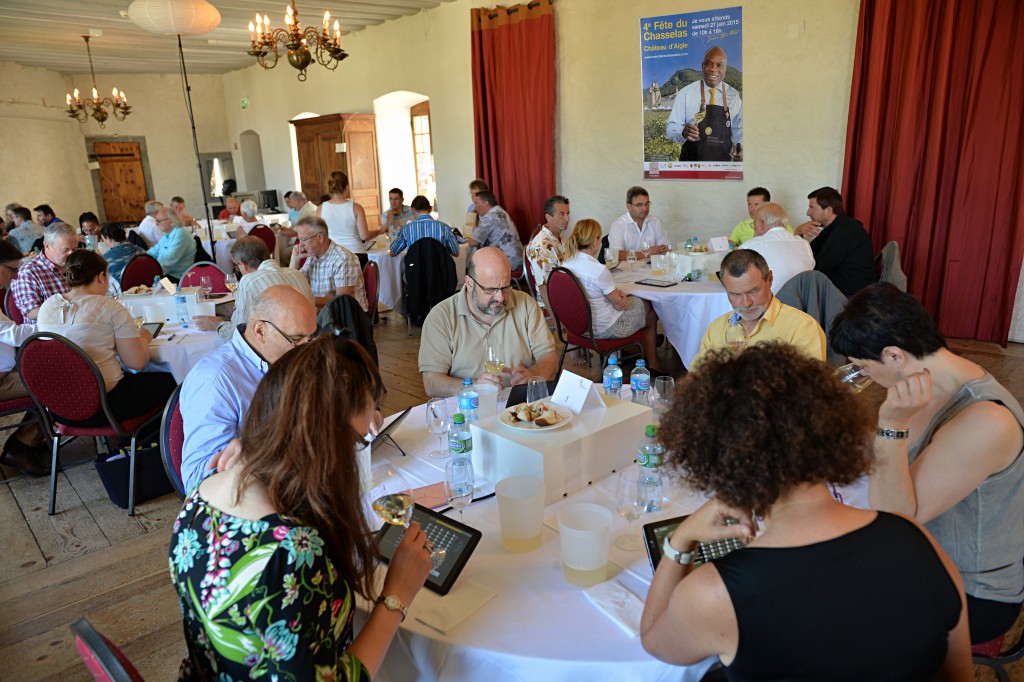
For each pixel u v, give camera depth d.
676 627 0.85
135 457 2.90
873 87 4.59
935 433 1.31
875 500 1.31
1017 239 4.35
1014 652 1.38
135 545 2.67
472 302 2.51
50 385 2.71
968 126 4.40
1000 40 4.20
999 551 1.30
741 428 0.79
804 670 0.77
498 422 1.67
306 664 0.91
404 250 5.93
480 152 7.22
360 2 7.12
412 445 1.92
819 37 4.87
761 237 3.63
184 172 12.64
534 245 4.50
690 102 5.65
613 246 5.14
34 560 2.59
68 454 3.53
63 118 11.11
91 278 2.89
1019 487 1.26
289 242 7.96
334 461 0.98
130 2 6.45
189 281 4.69
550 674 1.06
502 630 1.13
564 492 1.56
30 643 2.14
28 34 7.79
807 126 5.06
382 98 8.81
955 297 4.69
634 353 4.29
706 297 3.66
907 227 4.75
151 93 12.05
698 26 5.45
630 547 1.36
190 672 1.07
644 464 1.46
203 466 1.87
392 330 5.97
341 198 6.17
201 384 1.93
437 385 2.47
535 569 1.30
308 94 10.16
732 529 0.93
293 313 1.94
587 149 6.49
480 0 6.97
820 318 3.19
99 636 0.96
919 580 0.79
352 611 1.00
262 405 1.00
